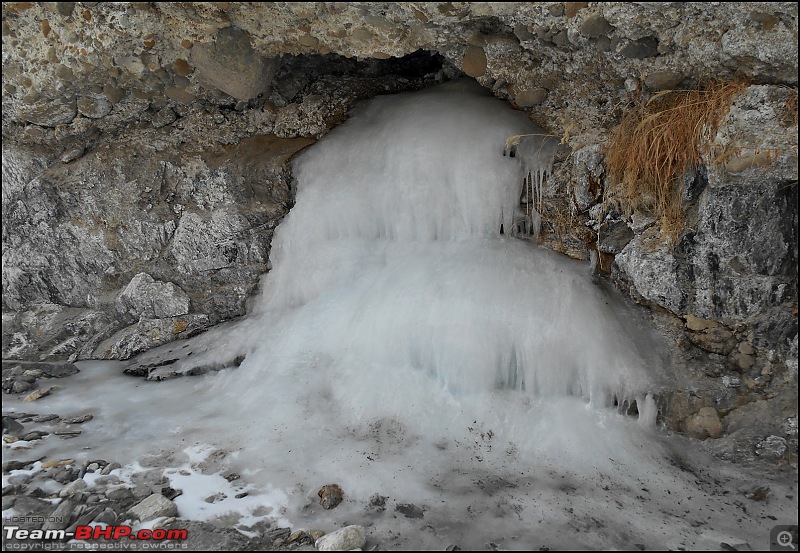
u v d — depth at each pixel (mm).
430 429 3670
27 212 5164
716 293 3588
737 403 3531
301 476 3354
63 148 5215
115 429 3865
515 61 4379
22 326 5074
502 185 4402
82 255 5168
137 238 5129
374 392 3877
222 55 4418
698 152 3580
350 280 4562
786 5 3172
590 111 4270
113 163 5090
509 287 3996
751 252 3486
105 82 4645
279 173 5043
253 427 3803
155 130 5207
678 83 3818
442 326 3887
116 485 3266
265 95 5285
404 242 4617
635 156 3818
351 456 3492
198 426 3857
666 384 3631
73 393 4383
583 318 3770
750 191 3439
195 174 5102
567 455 3428
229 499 3188
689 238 3645
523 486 3271
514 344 3785
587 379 3648
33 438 3740
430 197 4531
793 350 3451
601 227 4086
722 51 3486
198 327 4957
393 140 4789
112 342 4969
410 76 5773
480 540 2902
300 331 4441
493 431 3621
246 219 5000
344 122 5254
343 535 2822
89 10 4066
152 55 4461
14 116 4961
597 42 3865
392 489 3246
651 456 3396
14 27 4277
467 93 5027
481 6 3830
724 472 3291
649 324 3854
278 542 2896
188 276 5062
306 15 4066
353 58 5594
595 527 2975
